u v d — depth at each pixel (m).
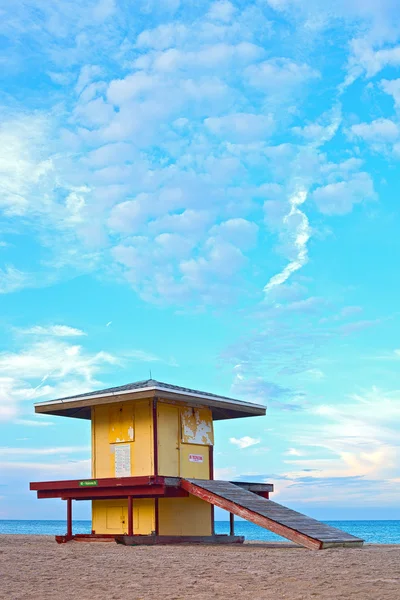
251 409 25.84
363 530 151.00
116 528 24.03
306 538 18.27
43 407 24.91
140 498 23.62
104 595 10.30
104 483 22.20
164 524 23.28
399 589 10.00
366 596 9.47
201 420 25.20
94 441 24.56
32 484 23.88
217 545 21.66
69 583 11.72
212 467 25.22
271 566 13.59
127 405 23.94
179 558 15.90
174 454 23.66
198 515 24.72
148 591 10.62
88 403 23.88
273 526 18.98
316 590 10.17
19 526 193.38
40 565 14.68
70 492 23.30
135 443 23.45
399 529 157.25
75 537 23.62
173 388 23.73
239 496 21.39
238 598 9.72
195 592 10.41
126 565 14.42
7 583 11.77
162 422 23.42
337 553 16.55
